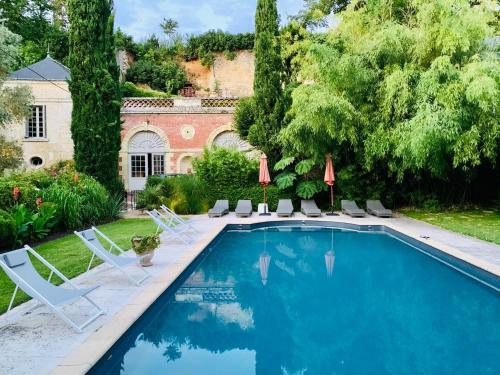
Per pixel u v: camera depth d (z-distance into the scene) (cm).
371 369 366
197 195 1426
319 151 1338
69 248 776
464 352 405
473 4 1237
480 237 874
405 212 1371
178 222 1102
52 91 1950
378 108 1241
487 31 1091
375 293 614
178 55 3259
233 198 1459
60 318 415
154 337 447
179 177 1477
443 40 1091
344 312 531
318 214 1272
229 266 783
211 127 2053
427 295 602
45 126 1956
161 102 2058
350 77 1210
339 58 1227
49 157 1956
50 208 877
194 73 3250
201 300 573
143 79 2933
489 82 941
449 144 1104
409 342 427
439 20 1118
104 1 1384
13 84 1909
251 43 3244
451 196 1409
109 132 1388
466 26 1066
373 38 1221
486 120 1062
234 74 3266
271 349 414
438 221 1150
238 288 636
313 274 726
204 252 825
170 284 549
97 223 1156
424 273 735
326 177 1330
